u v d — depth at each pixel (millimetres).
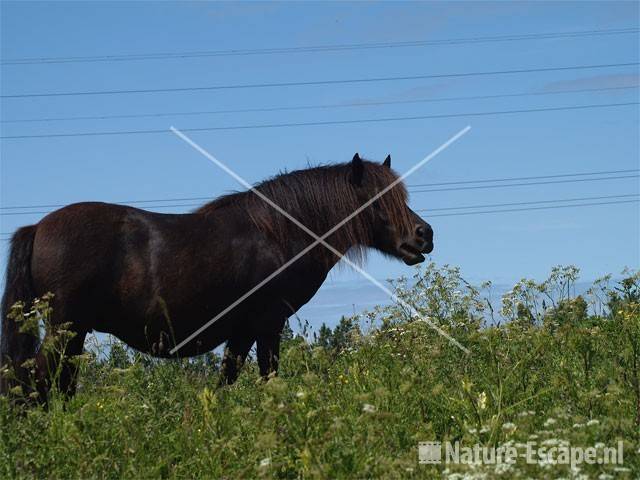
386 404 5523
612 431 4793
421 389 5766
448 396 5848
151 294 7512
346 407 5594
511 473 4145
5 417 5035
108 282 7352
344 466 4488
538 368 6348
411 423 5422
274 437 4449
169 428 5543
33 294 7152
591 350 6133
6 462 4730
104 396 6180
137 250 7492
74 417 5105
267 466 4457
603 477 3994
